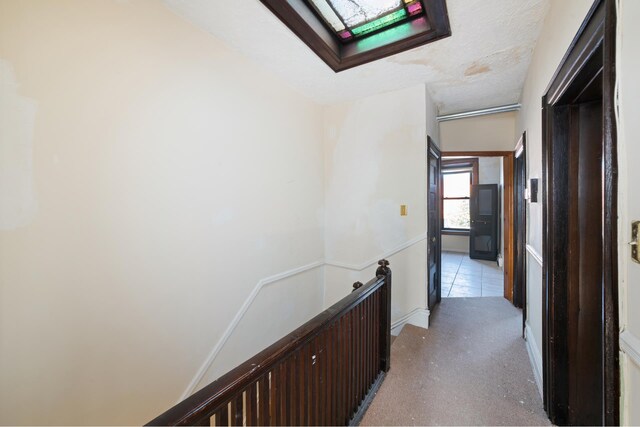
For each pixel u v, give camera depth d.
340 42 2.15
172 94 1.62
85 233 1.27
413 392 1.80
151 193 1.53
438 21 1.72
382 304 1.96
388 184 2.81
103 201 1.33
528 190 2.13
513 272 3.38
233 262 2.05
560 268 1.49
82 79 1.25
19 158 1.08
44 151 1.14
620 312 0.73
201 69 1.78
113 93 1.35
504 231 3.56
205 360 1.85
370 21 1.93
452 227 7.04
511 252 3.44
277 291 2.49
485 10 1.61
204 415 0.73
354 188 3.00
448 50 2.03
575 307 1.47
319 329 1.25
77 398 1.26
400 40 1.94
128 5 1.41
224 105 1.95
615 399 0.75
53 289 1.18
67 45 1.20
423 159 2.63
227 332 2.00
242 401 0.87
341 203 3.08
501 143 3.32
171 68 1.61
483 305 3.31
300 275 2.79
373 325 1.85
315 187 3.01
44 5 1.13
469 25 1.75
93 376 1.31
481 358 2.17
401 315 2.81
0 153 1.04
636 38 0.67
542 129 1.65
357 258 3.00
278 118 2.46
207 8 1.59
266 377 0.98
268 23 1.73
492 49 2.00
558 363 1.51
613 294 0.75
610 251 0.76
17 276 1.09
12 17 1.05
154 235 1.55
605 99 0.78
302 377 1.17
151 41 1.51
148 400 1.54
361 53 2.10
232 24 1.73
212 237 1.89
